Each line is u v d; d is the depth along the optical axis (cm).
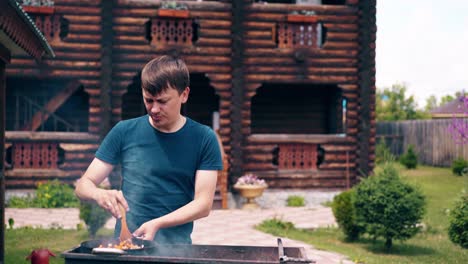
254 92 1382
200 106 1600
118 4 1331
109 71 1317
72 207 1268
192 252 286
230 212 1270
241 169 1371
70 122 1539
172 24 1355
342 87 1416
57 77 1323
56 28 1320
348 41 1415
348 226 949
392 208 833
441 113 3850
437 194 1598
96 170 305
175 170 301
